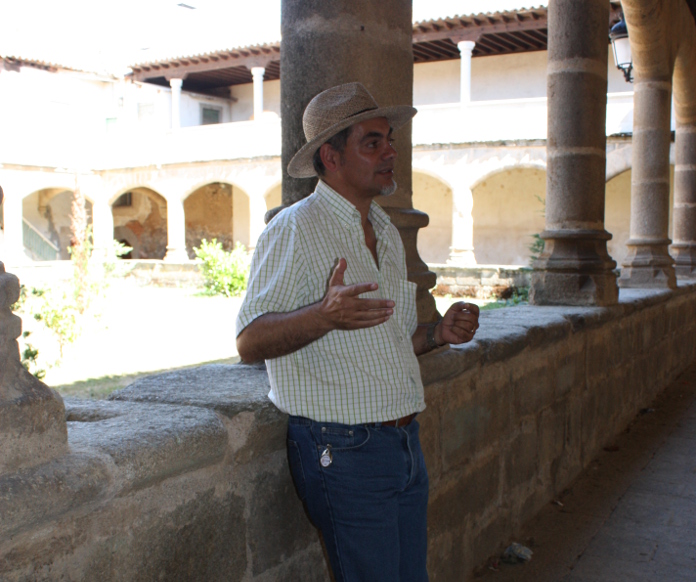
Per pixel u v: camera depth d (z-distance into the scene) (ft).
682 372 27.32
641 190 26.07
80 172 79.66
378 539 6.07
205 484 6.14
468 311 7.13
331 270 6.02
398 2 8.93
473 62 73.87
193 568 6.02
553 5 17.24
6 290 4.41
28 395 4.55
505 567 11.41
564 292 17.26
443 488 9.92
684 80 28.91
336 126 6.05
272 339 5.51
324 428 6.03
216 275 60.08
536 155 60.39
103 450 5.07
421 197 75.41
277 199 85.30
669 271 25.80
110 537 5.24
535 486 13.35
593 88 17.21
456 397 10.16
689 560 11.70
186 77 83.46
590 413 16.35
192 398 6.81
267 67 81.76
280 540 7.04
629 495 14.49
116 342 34.94
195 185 76.02
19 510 4.29
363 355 6.04
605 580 11.03
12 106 79.10
